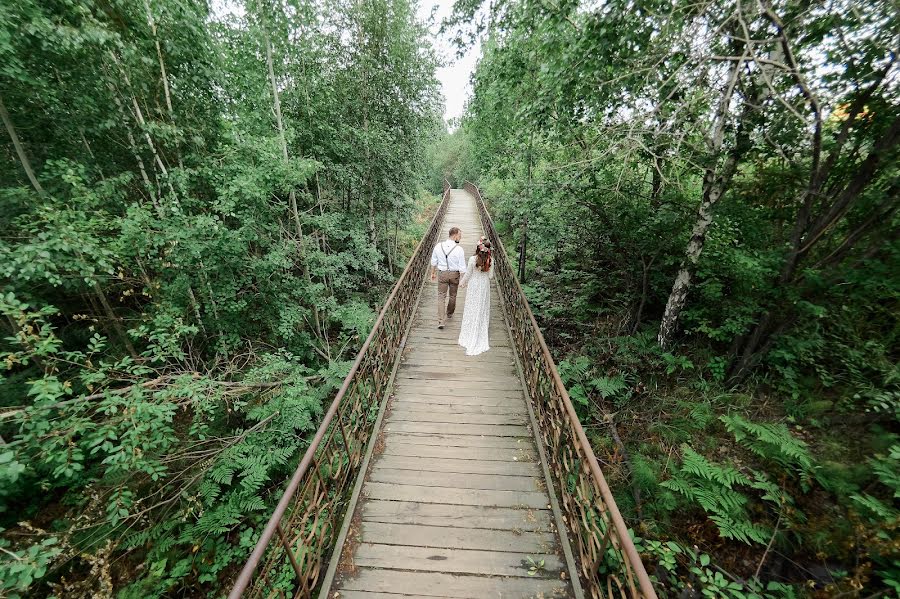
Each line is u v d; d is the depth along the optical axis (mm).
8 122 4375
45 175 4410
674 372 5180
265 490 4648
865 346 3873
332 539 2703
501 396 4434
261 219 5617
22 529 3871
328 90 7242
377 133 8281
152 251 4410
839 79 3467
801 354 4199
